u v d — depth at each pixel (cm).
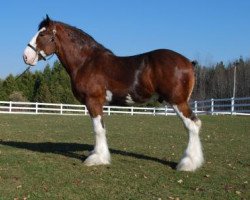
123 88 920
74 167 947
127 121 2559
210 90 7838
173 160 1060
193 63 914
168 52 899
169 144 1402
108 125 2216
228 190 791
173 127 2127
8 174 874
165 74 877
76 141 1471
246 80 7425
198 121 904
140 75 902
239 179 877
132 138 1574
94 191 768
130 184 816
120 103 952
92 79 945
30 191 763
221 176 896
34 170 912
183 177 873
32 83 6981
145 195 749
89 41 976
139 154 1155
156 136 1659
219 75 7744
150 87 898
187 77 882
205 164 1015
